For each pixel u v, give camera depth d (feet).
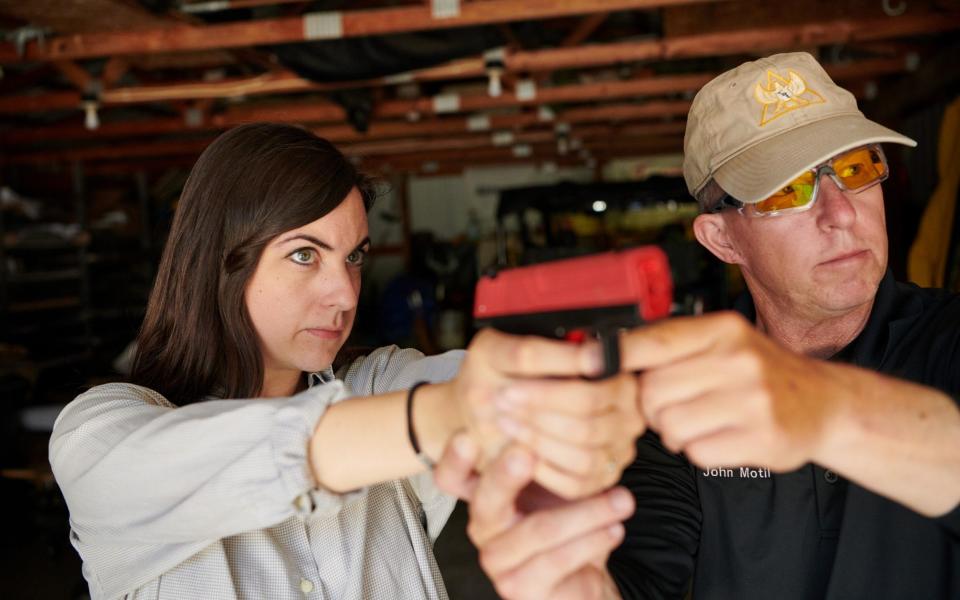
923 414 2.54
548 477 2.41
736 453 2.27
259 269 4.23
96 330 28.68
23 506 18.26
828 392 2.45
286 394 4.80
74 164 30.96
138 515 3.39
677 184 23.04
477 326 2.90
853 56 23.54
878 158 4.15
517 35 18.62
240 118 25.79
